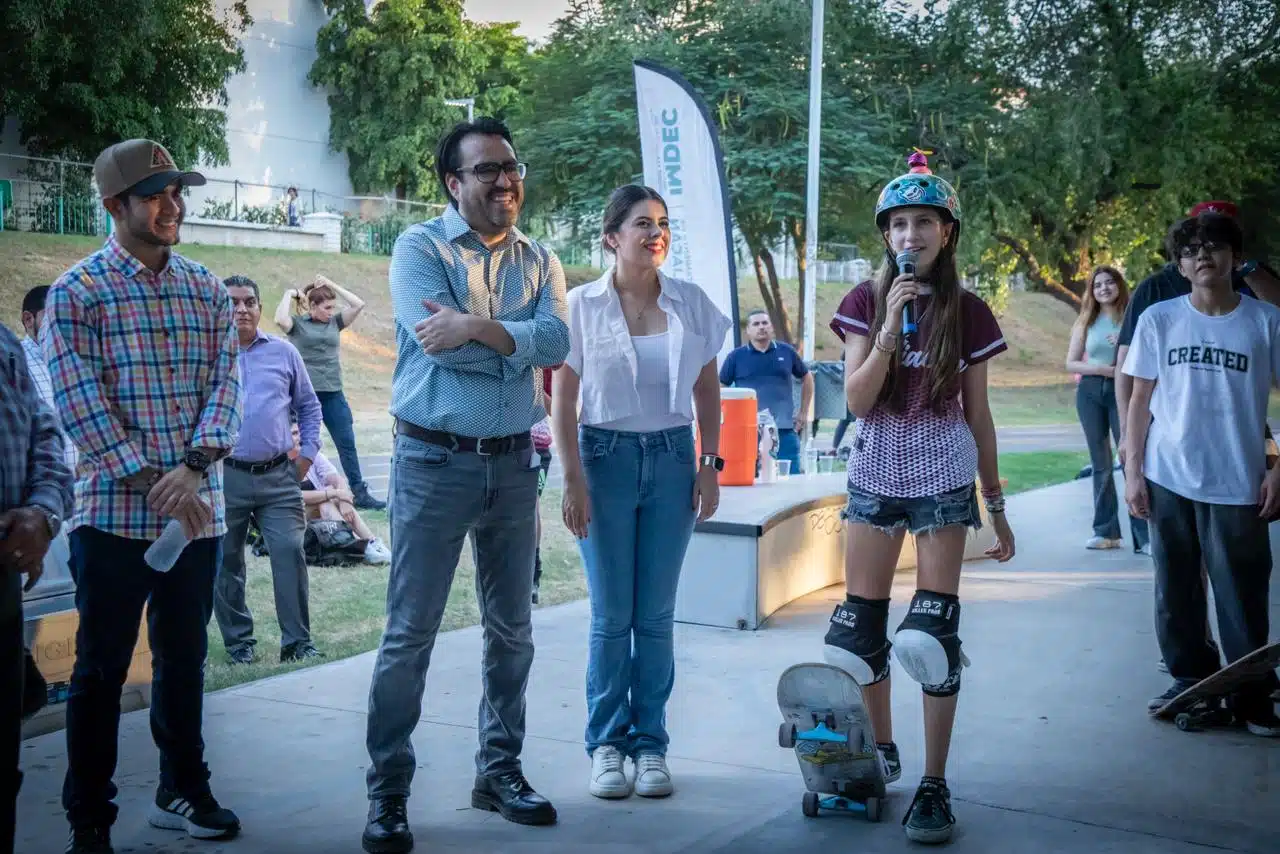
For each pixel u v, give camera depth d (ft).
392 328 104.53
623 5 100.17
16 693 9.43
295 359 19.84
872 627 12.46
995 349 12.29
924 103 94.17
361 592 24.94
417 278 11.93
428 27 144.97
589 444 13.48
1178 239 15.24
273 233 114.62
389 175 146.41
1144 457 15.98
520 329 11.85
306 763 14.30
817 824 12.49
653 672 13.74
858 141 91.15
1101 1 92.07
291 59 140.77
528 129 101.19
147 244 11.66
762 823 12.51
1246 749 14.80
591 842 11.97
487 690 12.86
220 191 131.54
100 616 11.47
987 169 94.84
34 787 13.50
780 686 12.28
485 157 11.99
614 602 13.56
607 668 13.60
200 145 116.78
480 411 11.88
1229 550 15.21
